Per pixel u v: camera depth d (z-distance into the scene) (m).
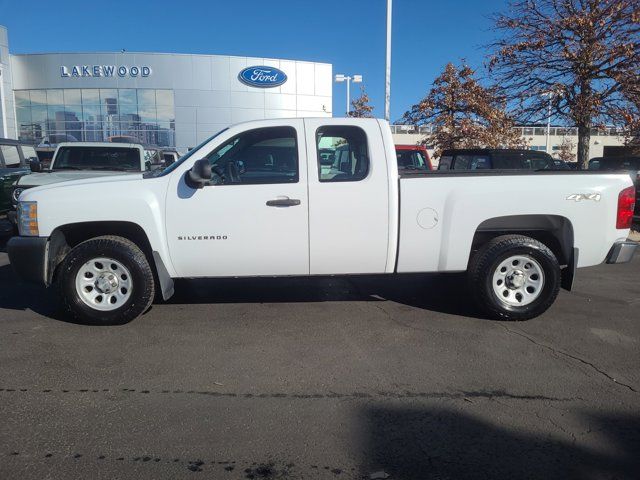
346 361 4.52
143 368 4.36
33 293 6.68
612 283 7.29
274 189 5.22
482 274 5.45
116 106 33.25
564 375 4.25
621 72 10.92
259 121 5.38
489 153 10.25
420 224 5.34
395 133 30.91
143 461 3.05
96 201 5.17
